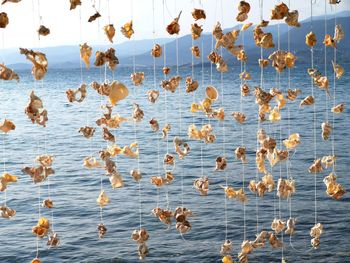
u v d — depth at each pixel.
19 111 23.34
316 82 4.20
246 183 9.41
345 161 10.85
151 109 19.69
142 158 11.97
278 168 10.40
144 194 9.05
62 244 6.93
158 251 6.57
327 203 8.08
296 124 15.57
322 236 6.82
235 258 6.19
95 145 14.16
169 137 14.27
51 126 18.17
